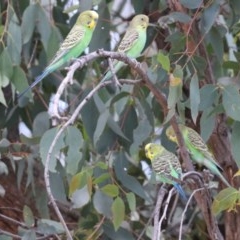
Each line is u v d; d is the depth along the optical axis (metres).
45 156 6.74
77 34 7.25
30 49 9.08
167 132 7.38
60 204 8.91
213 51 8.29
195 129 8.18
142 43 7.59
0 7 8.59
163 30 8.55
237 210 7.95
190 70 7.68
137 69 6.38
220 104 7.27
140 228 8.81
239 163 7.25
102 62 8.30
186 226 9.21
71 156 6.93
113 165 8.16
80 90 8.73
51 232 7.64
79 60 5.79
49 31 8.37
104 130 8.20
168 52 8.12
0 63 7.99
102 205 7.76
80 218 8.45
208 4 7.60
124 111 8.28
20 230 7.78
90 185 7.04
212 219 6.81
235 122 7.27
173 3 8.03
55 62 7.20
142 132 7.95
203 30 7.61
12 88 8.24
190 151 7.10
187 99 7.89
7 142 7.95
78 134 6.92
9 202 8.85
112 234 7.94
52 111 5.44
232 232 8.01
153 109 8.32
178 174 6.56
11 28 8.10
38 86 8.88
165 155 6.71
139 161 9.02
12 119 8.84
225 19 8.47
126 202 8.37
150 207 9.13
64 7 9.19
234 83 7.44
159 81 7.59
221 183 8.08
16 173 8.89
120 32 9.62
